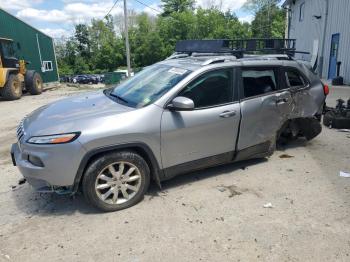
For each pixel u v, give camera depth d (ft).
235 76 14.44
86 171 11.55
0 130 26.96
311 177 14.84
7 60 55.16
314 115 17.79
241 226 11.10
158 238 10.54
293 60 17.06
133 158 12.14
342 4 53.47
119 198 12.37
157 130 12.41
